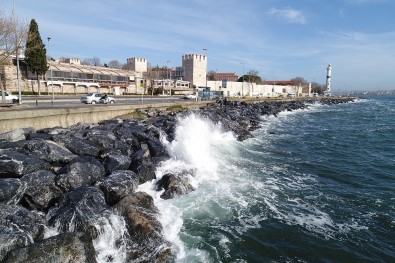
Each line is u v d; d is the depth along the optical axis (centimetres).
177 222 1134
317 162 2138
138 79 9206
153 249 928
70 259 753
